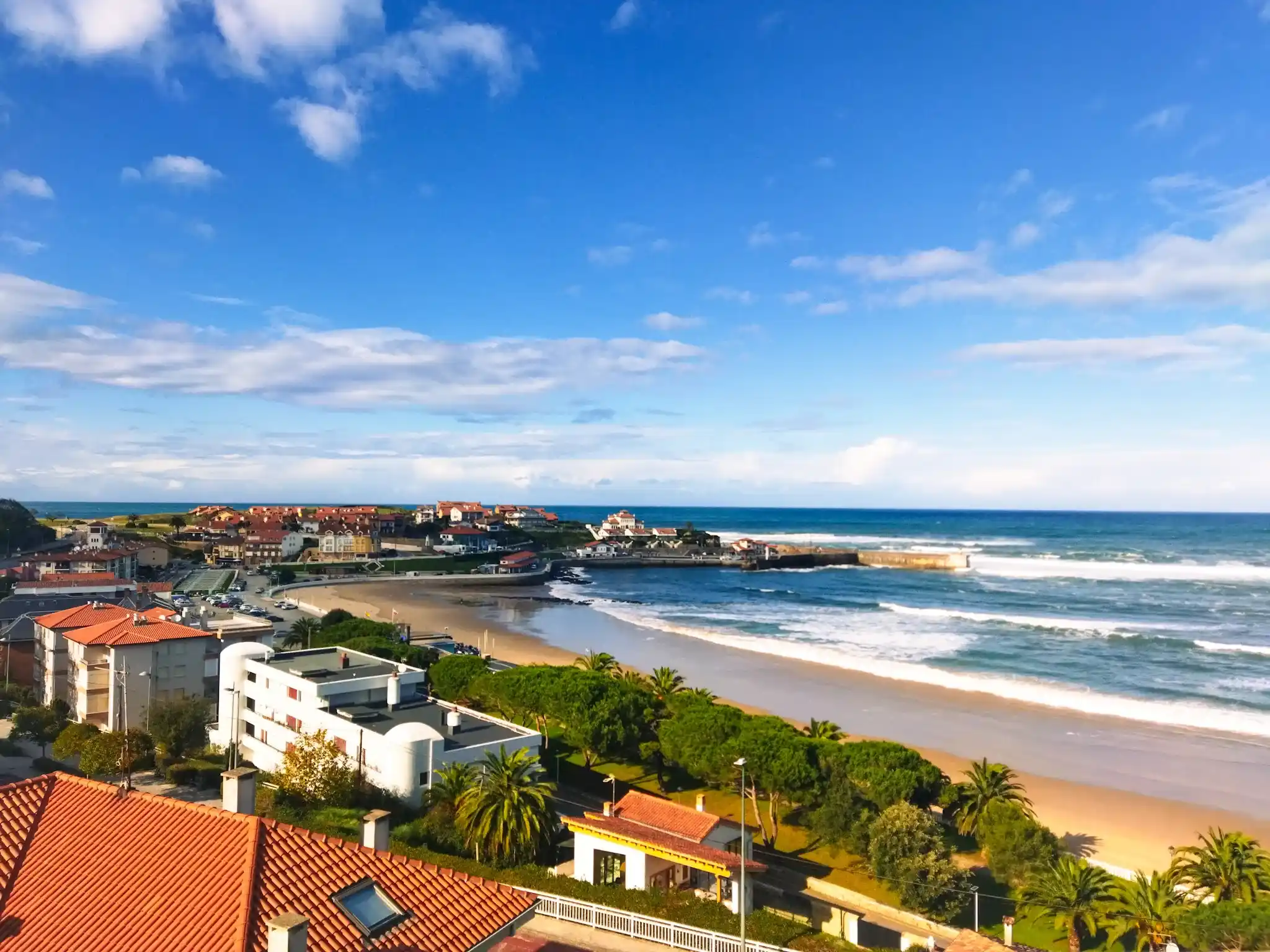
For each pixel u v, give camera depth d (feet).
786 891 132.57
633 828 127.65
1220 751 234.58
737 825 138.51
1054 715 272.72
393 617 479.41
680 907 113.80
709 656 377.91
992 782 163.63
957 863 150.71
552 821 141.18
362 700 183.83
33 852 69.77
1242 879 124.26
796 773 159.53
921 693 303.68
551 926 109.70
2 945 60.75
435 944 65.10
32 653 257.75
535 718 216.33
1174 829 180.24
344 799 148.66
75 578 381.81
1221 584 655.76
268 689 192.34
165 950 58.80
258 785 162.40
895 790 155.43
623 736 194.29
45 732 198.29
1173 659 366.43
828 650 390.42
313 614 474.90
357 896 67.26
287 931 56.49
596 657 271.08
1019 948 106.73
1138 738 247.09
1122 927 116.78
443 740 157.89
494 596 612.70
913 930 124.77
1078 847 170.81
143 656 215.51
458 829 136.26
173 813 72.54
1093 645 402.31
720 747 172.76
